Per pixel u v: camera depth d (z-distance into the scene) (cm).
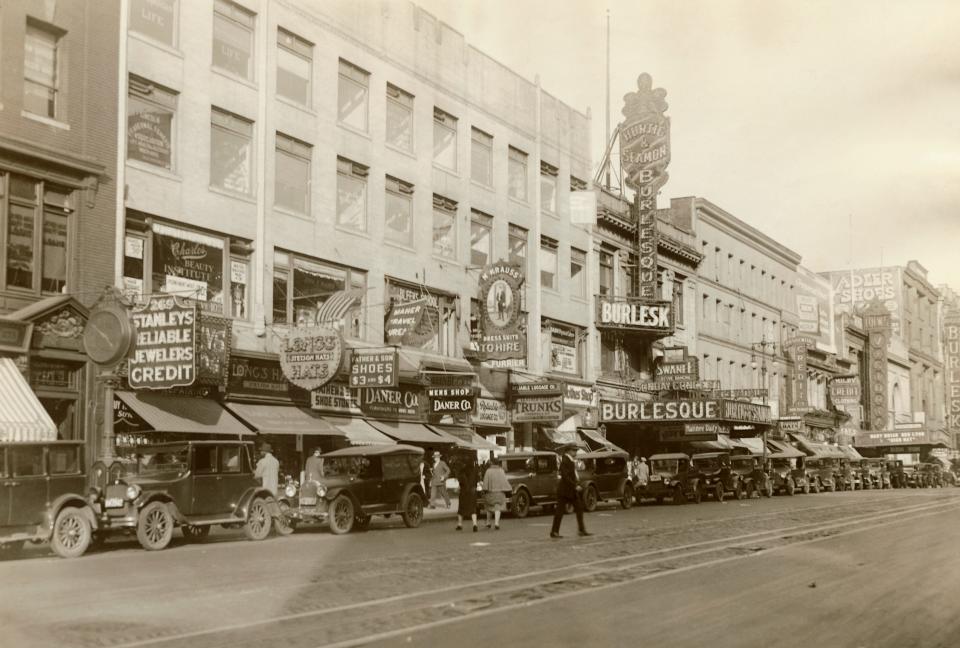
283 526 2336
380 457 2531
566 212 4994
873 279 10381
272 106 3212
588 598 1229
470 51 4309
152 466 2083
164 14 2878
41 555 1858
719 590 1320
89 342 2384
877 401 9538
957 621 1112
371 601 1202
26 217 2409
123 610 1134
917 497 5000
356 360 3266
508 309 3922
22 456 1770
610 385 5225
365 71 3681
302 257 3316
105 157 2606
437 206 4044
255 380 3016
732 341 6819
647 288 5372
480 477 3052
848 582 1430
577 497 2245
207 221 2939
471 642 935
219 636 969
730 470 4650
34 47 2470
